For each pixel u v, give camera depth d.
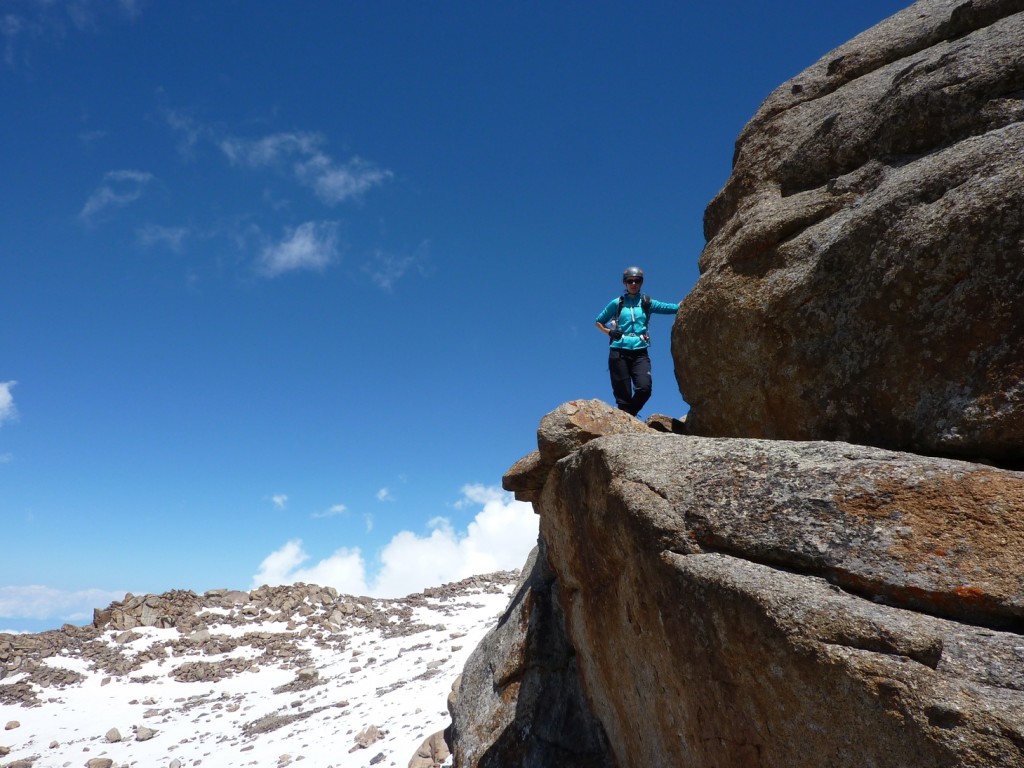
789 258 5.91
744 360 6.09
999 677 3.08
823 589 3.76
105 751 16.36
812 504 4.14
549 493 6.68
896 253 4.99
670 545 4.65
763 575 3.97
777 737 3.76
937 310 4.73
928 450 4.67
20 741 17.19
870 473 4.05
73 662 23.20
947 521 3.67
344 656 23.61
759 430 6.00
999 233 4.40
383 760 12.06
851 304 5.33
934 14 6.56
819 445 4.58
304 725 15.80
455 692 10.34
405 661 21.19
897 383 4.95
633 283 8.71
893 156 5.69
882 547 3.74
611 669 5.86
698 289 6.66
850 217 5.54
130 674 22.34
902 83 5.73
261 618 27.89
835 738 3.39
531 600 8.45
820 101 6.77
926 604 3.53
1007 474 3.70
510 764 7.42
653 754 5.36
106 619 26.67
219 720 18.00
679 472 5.01
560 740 7.07
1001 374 4.29
